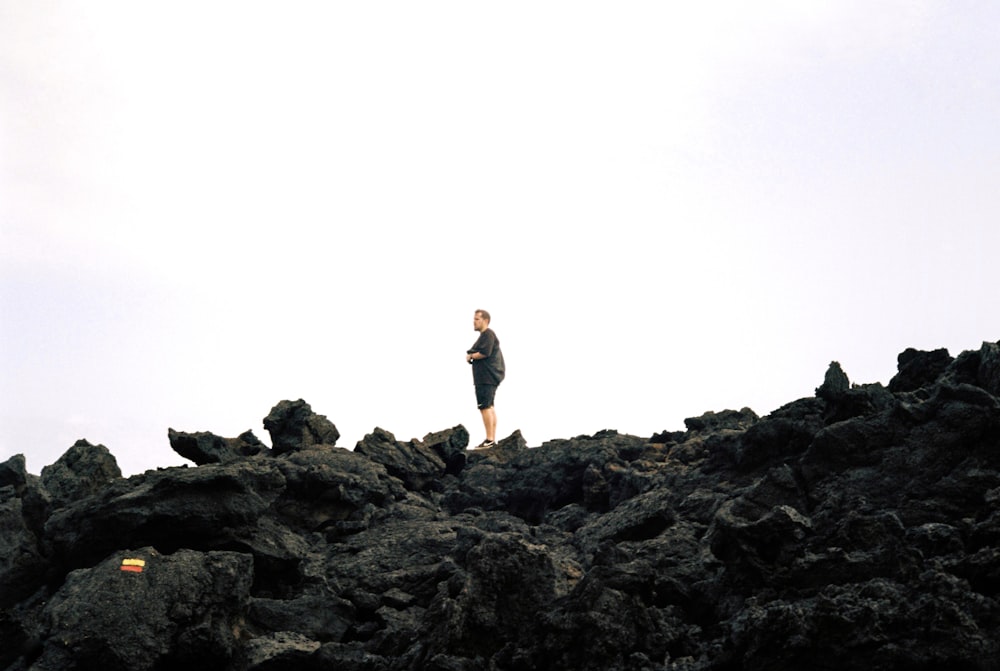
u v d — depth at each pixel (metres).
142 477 18.78
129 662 14.48
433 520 21.12
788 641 12.06
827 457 16.14
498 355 27.62
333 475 20.84
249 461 19.14
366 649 15.60
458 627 14.30
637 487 19.95
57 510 19.05
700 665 12.77
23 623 15.91
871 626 11.78
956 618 11.61
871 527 13.66
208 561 15.97
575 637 13.50
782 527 14.27
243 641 15.70
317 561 18.72
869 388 17.69
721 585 14.64
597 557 14.33
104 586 15.16
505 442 26.70
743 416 22.38
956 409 15.49
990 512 13.95
